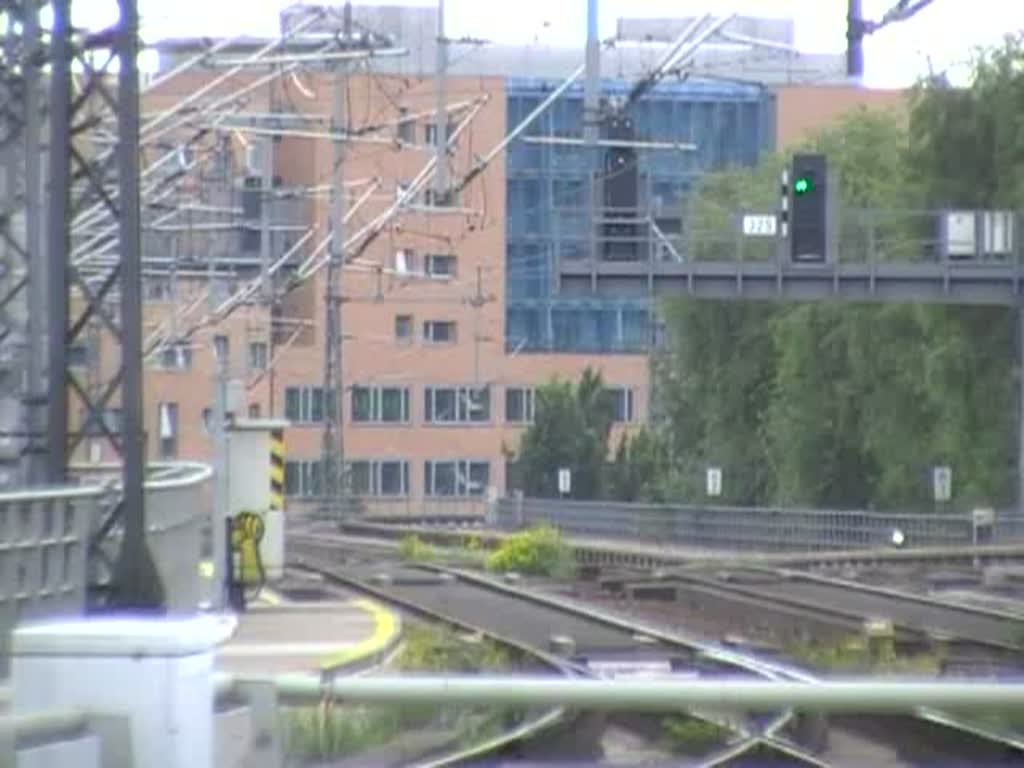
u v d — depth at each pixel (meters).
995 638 95.69
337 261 154.00
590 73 137.88
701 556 184.12
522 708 30.41
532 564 157.62
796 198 163.62
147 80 143.88
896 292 179.62
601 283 179.88
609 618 100.00
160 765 24.77
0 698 27.05
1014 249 180.12
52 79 79.81
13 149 93.38
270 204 185.88
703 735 49.75
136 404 77.88
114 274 83.94
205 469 125.12
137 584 77.44
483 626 99.44
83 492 79.81
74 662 24.95
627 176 179.25
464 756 44.78
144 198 154.38
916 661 81.44
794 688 28.70
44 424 86.81
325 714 32.19
